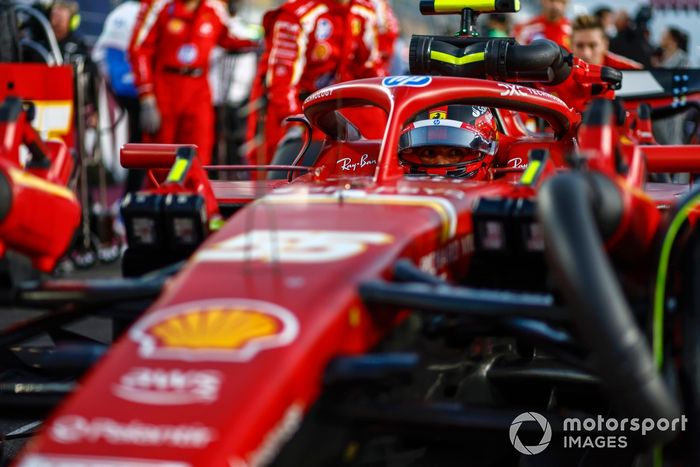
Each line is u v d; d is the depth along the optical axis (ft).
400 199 11.21
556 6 31.42
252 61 35.04
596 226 9.32
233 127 34.50
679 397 10.02
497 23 33.53
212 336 8.58
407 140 14.01
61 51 28.02
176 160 12.34
